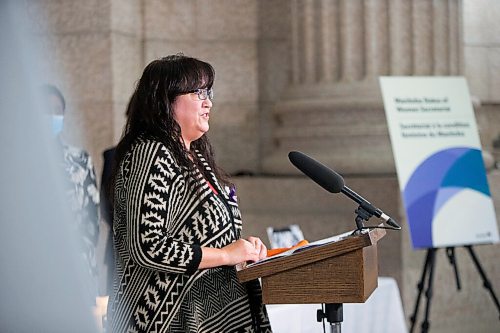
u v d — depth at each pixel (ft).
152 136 11.73
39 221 4.52
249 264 11.73
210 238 11.66
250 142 34.37
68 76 31.73
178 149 11.73
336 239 11.55
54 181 4.60
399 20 29.81
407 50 29.91
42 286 4.51
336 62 30.48
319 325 18.51
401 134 25.38
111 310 11.84
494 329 31.17
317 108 30.19
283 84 33.88
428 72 30.04
